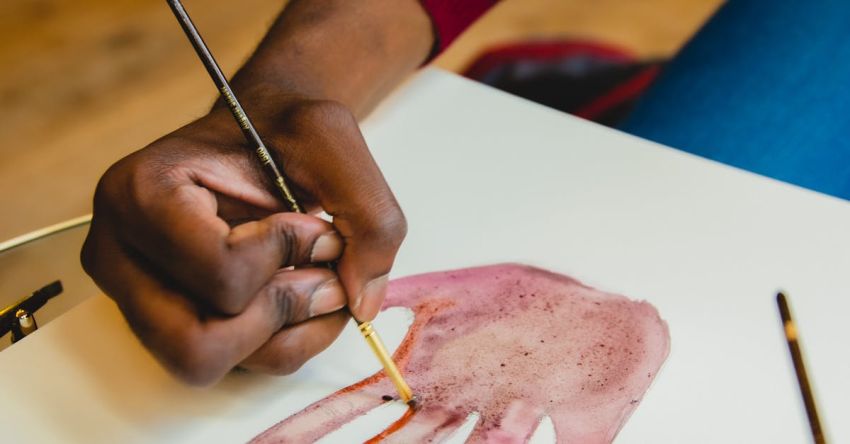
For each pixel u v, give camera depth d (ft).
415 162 2.03
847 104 2.48
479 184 1.98
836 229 1.84
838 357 1.61
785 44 2.69
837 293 1.72
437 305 1.74
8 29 4.70
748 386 1.58
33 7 4.84
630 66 4.15
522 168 2.01
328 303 1.51
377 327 1.71
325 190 1.55
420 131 2.11
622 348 1.65
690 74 2.70
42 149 4.02
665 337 1.66
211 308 1.41
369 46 2.09
